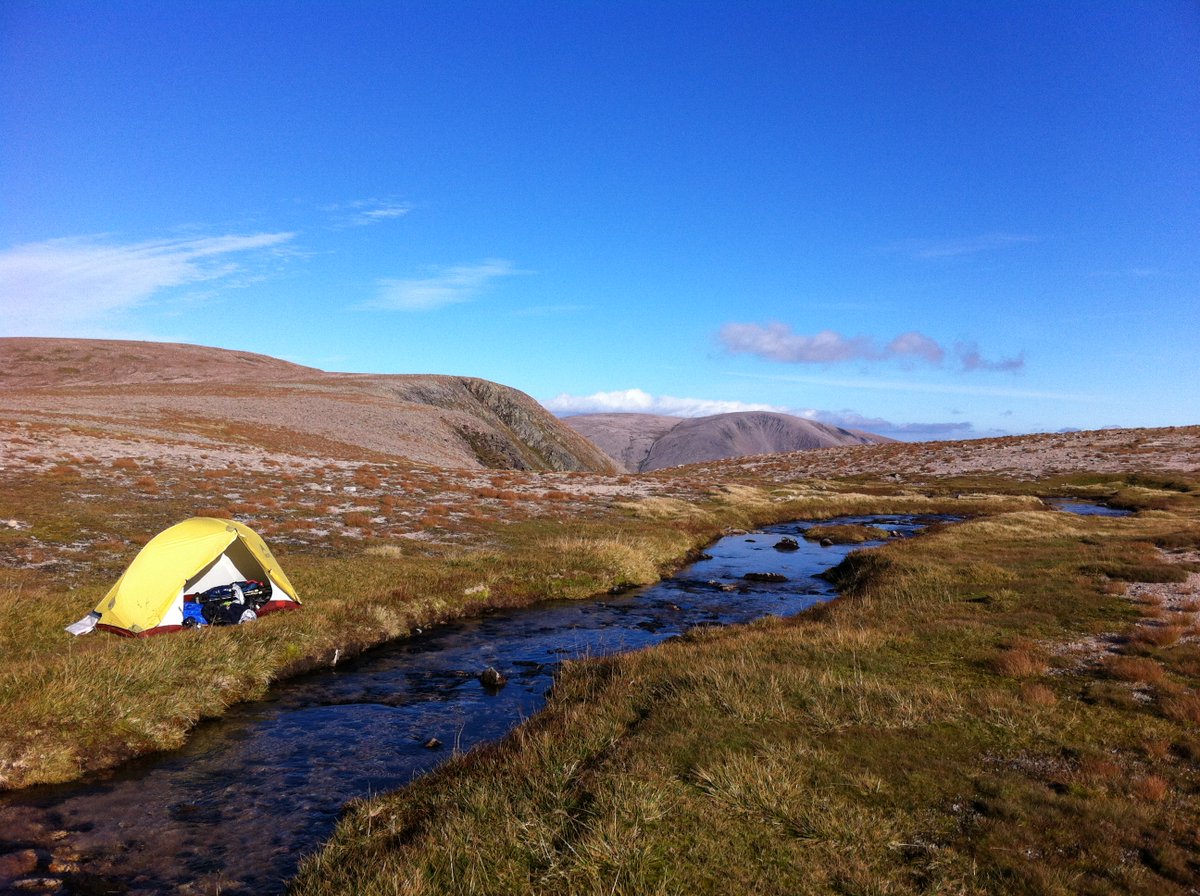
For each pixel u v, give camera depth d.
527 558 24.69
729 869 6.29
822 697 10.58
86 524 24.28
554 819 7.30
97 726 10.53
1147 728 9.37
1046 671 11.85
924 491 62.12
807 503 50.97
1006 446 83.25
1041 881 5.97
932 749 8.80
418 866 6.60
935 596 18.44
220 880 7.37
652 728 9.66
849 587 23.42
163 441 50.91
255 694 13.24
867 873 6.19
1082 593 17.81
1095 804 7.27
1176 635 13.38
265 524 27.86
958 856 6.41
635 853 6.46
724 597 22.95
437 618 19.09
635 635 18.05
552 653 16.41
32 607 14.79
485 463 101.81
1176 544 25.91
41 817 8.65
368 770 10.10
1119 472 64.12
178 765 10.27
